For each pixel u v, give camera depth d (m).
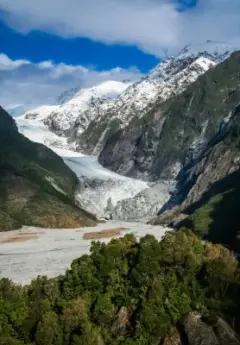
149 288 36.91
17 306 36.41
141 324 34.62
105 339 34.88
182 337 34.31
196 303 35.75
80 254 94.50
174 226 149.50
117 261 40.38
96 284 39.41
